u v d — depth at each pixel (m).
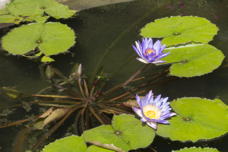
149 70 3.15
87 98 3.01
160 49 3.01
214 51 3.11
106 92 3.04
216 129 2.83
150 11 3.47
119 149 2.75
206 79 3.10
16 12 3.36
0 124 2.93
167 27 3.25
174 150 2.85
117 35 3.31
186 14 3.44
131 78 3.05
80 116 2.96
